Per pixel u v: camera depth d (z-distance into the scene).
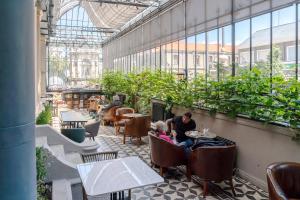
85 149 5.84
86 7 17.11
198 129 6.52
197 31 7.78
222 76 6.60
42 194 3.41
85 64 21.41
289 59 4.79
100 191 2.60
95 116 11.24
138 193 4.27
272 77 4.51
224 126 5.53
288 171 3.09
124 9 12.27
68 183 4.09
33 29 1.69
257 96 4.63
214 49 7.00
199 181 4.77
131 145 7.39
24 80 1.59
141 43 12.38
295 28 4.68
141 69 12.30
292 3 4.72
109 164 3.34
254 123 4.64
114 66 17.62
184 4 8.48
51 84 20.38
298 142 3.87
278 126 4.16
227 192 4.35
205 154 4.15
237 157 5.10
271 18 5.18
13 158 1.56
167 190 4.40
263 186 4.47
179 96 7.32
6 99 1.51
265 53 5.34
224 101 5.40
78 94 16.20
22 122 1.60
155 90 9.06
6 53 1.50
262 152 4.52
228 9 6.43
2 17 1.47
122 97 12.33
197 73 7.70
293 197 3.07
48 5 8.73
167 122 6.57
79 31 19.14
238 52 6.11
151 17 10.96
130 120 7.32
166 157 4.76
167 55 9.76
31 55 1.66
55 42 20.25
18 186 1.59
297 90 3.94
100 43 21.22
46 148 4.17
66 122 7.04
